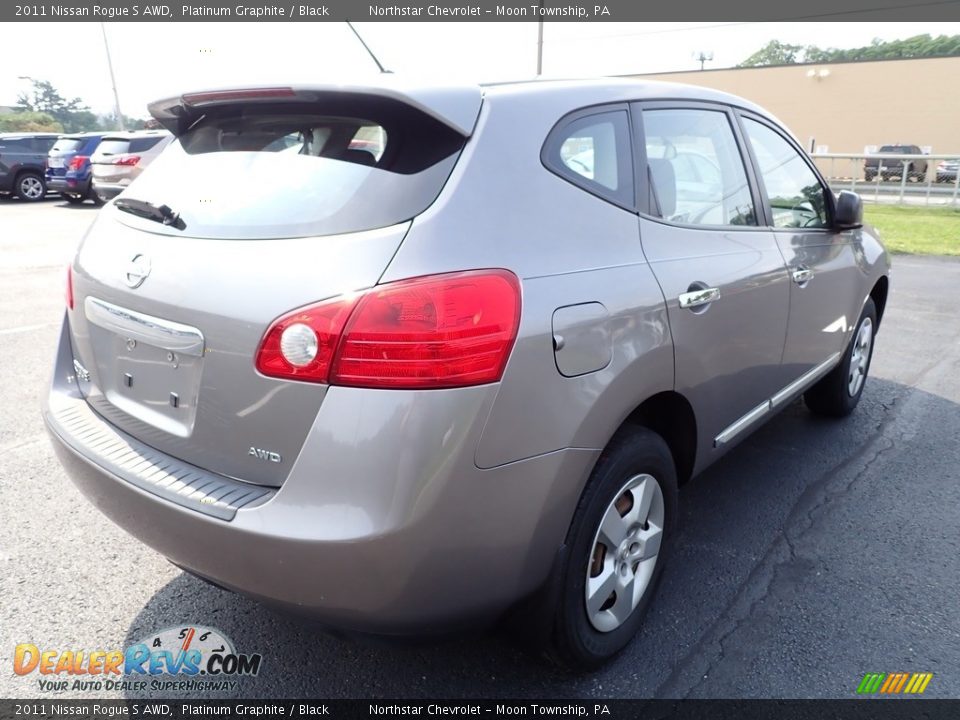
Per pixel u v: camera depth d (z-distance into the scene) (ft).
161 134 53.83
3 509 10.86
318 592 5.86
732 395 9.45
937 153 103.30
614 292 7.06
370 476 5.61
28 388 15.88
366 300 5.65
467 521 5.90
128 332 7.00
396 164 6.35
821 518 11.10
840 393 14.28
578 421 6.55
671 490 8.36
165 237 6.91
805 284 10.97
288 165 6.80
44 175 64.28
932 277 31.83
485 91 6.97
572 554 6.93
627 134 8.18
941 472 12.66
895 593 9.27
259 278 6.01
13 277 28.50
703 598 9.13
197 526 6.08
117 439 7.23
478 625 6.48
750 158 10.52
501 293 6.01
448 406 5.68
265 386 5.89
